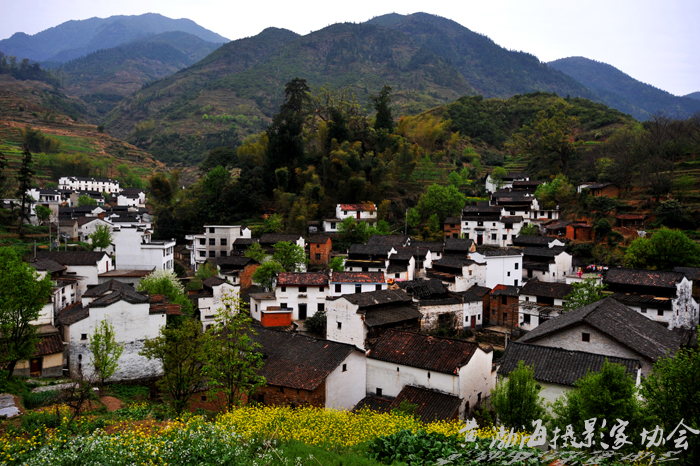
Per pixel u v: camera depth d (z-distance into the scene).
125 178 181.88
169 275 64.19
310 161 119.44
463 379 35.00
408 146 125.31
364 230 96.50
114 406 36.09
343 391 38.47
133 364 43.78
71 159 171.12
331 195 113.94
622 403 22.89
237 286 64.62
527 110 184.50
